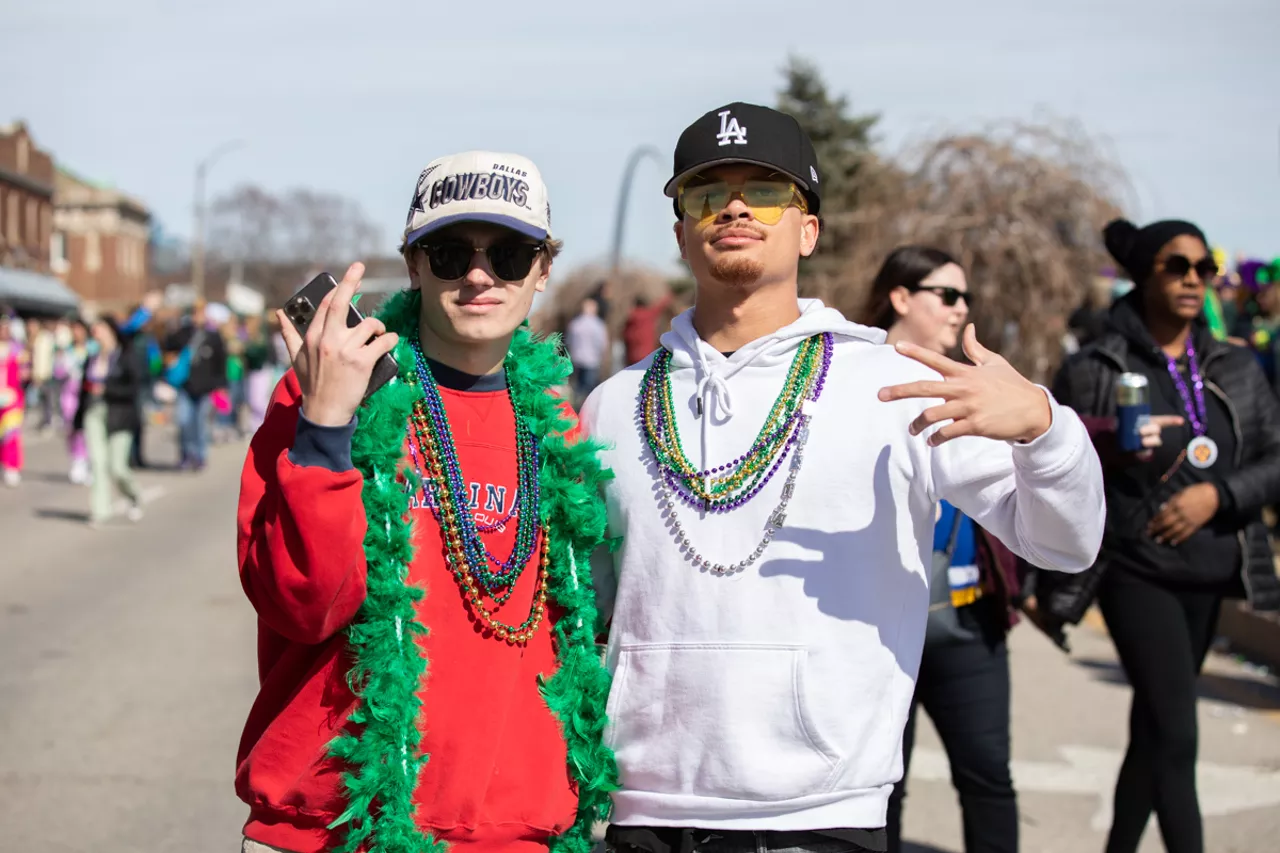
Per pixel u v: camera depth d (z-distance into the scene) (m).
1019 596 3.66
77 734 5.48
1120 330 4.05
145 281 76.81
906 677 2.44
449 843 2.30
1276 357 9.12
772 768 2.31
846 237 15.31
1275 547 9.28
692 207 2.52
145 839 4.31
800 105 34.56
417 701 2.28
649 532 2.49
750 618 2.37
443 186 2.41
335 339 2.16
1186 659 3.79
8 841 4.27
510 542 2.45
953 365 2.19
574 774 2.46
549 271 2.59
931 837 4.50
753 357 2.51
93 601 8.38
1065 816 4.72
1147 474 3.88
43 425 25.39
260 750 2.31
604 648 2.59
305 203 80.50
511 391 2.56
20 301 49.88
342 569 2.15
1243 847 4.39
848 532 2.39
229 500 13.90
